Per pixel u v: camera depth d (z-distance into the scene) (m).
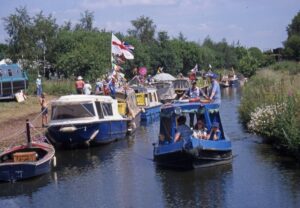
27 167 19.67
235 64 120.94
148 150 25.84
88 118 26.59
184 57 93.56
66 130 25.70
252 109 28.88
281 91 26.89
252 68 93.25
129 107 32.72
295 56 88.00
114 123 28.27
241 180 18.94
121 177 20.42
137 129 34.06
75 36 62.12
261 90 31.00
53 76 61.09
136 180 19.81
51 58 61.41
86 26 84.00
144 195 17.86
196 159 20.31
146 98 39.47
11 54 57.31
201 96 25.55
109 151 25.91
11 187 19.47
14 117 33.62
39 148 21.86
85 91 37.22
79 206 17.12
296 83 28.02
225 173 20.02
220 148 21.02
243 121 31.22
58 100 26.94
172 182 19.20
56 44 61.09
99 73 54.53
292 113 21.75
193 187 18.42
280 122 22.14
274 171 19.89
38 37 58.91
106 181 19.95
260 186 18.08
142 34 96.31
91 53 55.50
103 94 34.03
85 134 26.23
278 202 16.36
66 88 49.62
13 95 40.44
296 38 88.75
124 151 25.77
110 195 18.11
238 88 75.62
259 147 24.42
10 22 57.09
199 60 96.31
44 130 29.06
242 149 24.12
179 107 21.47
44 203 17.58
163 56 84.00
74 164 23.09
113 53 39.72
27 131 21.80
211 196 17.31
